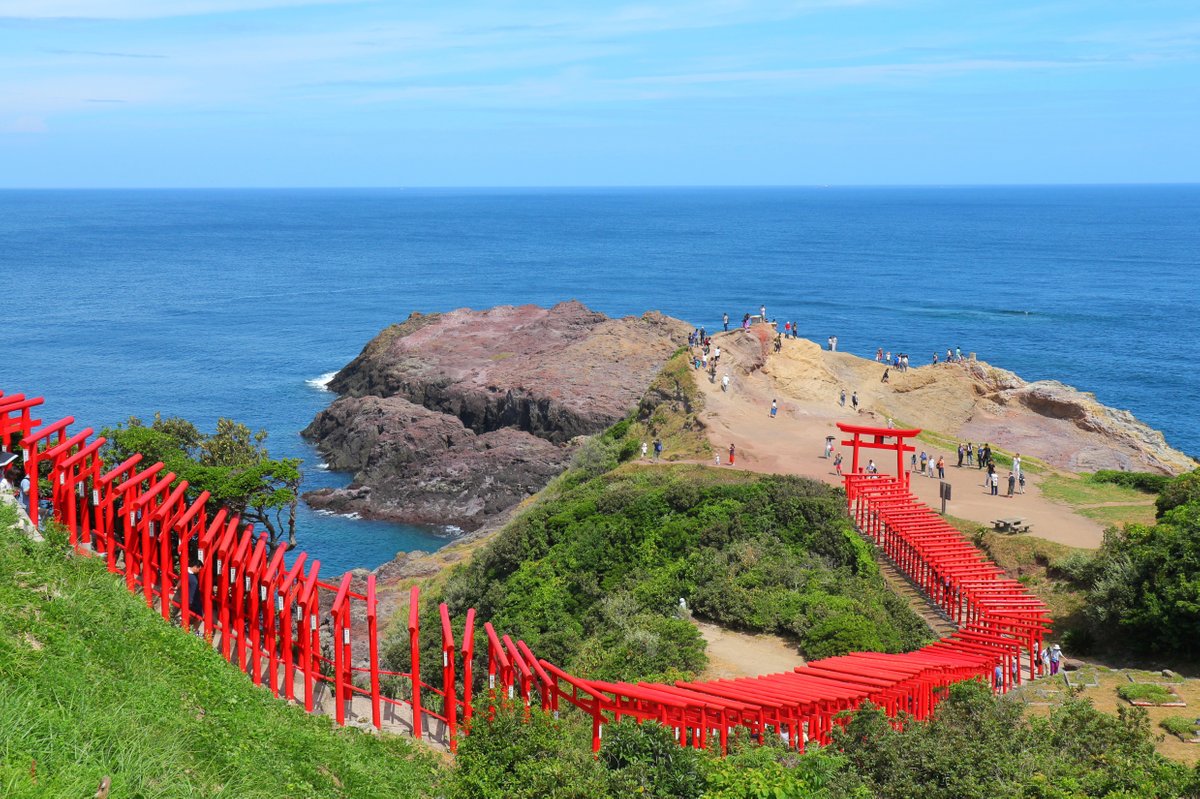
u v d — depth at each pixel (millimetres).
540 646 39188
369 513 86750
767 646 38344
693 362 80438
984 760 21641
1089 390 131375
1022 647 37219
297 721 23328
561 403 101250
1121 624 38844
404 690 35438
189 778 17938
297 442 105062
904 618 40656
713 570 43625
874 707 23922
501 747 22031
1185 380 136000
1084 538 49406
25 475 28938
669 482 58531
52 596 22906
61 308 187125
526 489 88250
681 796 20203
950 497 58344
